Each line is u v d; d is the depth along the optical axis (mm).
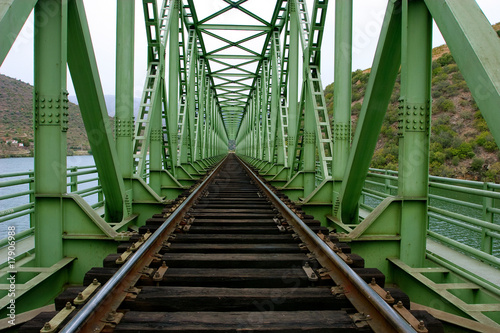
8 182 4395
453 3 2586
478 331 2455
